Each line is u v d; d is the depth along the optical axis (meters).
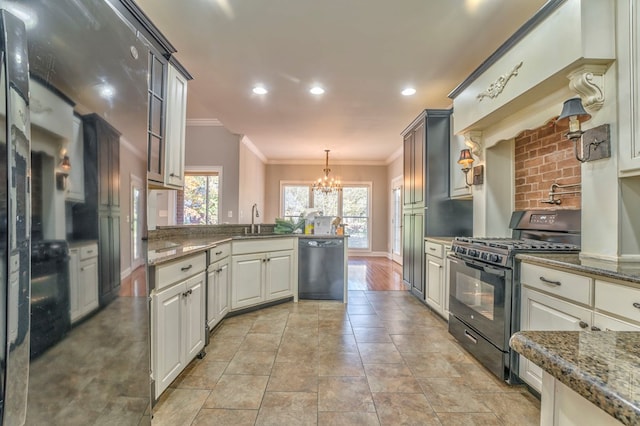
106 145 0.89
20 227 0.58
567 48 1.67
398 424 1.57
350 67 2.95
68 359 0.74
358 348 2.45
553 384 0.55
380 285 4.73
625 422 0.36
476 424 1.58
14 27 0.57
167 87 2.21
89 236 0.82
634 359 0.49
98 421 0.86
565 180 2.28
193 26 2.32
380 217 8.23
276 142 6.13
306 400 1.77
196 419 1.60
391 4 2.08
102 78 0.86
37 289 0.65
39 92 0.64
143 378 1.13
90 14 0.80
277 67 2.94
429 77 3.14
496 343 2.01
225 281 2.98
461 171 3.34
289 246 3.73
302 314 3.29
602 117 1.64
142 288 1.14
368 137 5.66
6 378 0.56
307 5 2.09
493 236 2.85
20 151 0.58
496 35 2.43
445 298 3.00
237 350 2.40
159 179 2.12
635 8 1.50
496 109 2.32
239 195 5.47
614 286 1.32
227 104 3.93
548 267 1.68
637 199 1.58
